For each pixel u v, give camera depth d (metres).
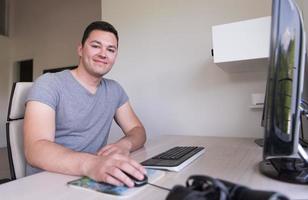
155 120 1.82
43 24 5.02
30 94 0.98
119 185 0.58
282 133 0.54
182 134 1.71
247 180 0.62
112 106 1.29
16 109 1.08
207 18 1.63
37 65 5.10
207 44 1.63
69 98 1.08
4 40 5.33
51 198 0.53
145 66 1.87
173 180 0.64
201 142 1.30
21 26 5.32
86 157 0.71
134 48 1.92
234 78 1.55
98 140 1.21
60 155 0.74
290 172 0.62
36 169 0.89
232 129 1.55
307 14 1.26
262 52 1.08
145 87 1.87
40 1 5.05
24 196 0.54
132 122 1.36
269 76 0.55
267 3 1.44
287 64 0.54
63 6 4.75
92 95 1.17
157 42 1.83
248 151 1.01
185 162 0.79
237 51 1.13
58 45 4.80
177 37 1.75
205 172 0.70
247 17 1.50
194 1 1.68
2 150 4.63
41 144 0.81
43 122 0.92
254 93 1.48
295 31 0.53
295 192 0.52
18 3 5.36
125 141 1.07
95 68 1.16
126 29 1.96
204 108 1.65
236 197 0.38
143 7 1.89
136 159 0.91
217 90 1.60
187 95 1.71
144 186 0.59
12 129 1.07
